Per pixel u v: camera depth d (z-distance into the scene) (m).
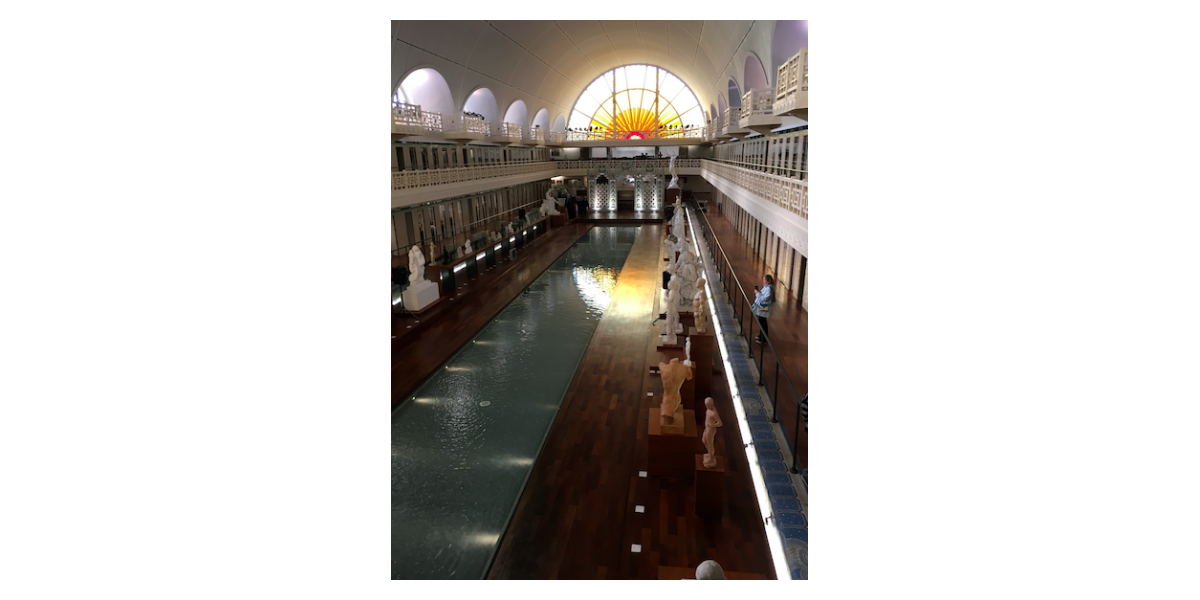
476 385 13.97
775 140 25.00
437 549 8.12
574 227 41.72
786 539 6.36
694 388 12.16
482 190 30.30
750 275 20.84
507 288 23.34
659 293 22.25
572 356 15.91
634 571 7.54
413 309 18.72
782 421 8.98
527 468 10.20
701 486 8.45
